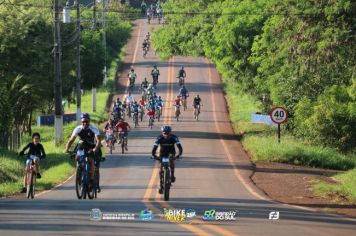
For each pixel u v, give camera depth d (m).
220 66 142.38
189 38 153.75
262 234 38.69
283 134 130.25
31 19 128.62
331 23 79.31
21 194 66.25
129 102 162.00
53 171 87.19
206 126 148.50
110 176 83.94
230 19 134.62
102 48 165.12
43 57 129.00
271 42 117.38
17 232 37.78
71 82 140.38
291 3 83.00
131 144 122.12
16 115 122.50
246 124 146.62
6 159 92.06
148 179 80.62
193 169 91.06
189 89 199.75
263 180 80.19
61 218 44.22
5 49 125.38
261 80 131.75
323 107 115.06
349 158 108.25
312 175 86.38
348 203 61.22
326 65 81.50
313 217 48.66
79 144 50.44
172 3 159.00
